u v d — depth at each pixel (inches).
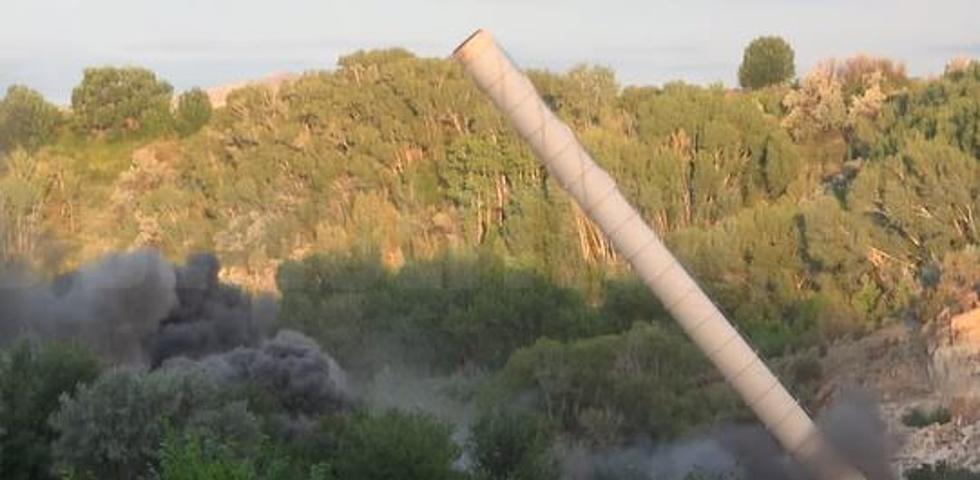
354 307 5605.3
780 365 4722.0
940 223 5123.0
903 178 5241.1
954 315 4717.0
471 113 7047.2
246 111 7667.3
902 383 4473.4
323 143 7229.3
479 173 6579.7
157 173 7667.3
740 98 7057.1
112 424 2581.2
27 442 2736.2
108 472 2596.0
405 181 7003.0
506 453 3112.7
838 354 4800.7
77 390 2687.0
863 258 5231.3
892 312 5017.2
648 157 6240.2
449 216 6673.2
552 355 4436.5
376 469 2706.7
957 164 5152.6
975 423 4040.4
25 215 6934.1
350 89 7411.4
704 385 4453.7
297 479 2370.8
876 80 7352.4
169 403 2596.0
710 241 5487.2
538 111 1942.7
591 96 7224.4
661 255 1966.0
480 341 5344.5
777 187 6284.5
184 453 1838.1
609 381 4367.6
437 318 5482.3
